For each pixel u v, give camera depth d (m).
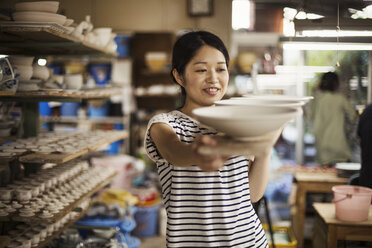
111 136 3.32
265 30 6.45
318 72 3.98
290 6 2.68
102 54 3.38
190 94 1.52
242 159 1.54
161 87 6.36
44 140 2.79
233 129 0.97
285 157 5.92
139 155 6.01
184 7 6.23
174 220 1.47
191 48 1.49
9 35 2.49
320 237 2.74
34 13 2.35
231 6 6.15
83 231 3.44
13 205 2.32
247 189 1.56
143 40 6.58
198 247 1.48
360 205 2.45
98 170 3.51
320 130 4.05
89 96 2.99
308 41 2.65
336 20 2.59
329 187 3.53
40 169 3.08
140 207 4.41
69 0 6.17
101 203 3.78
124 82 6.24
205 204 1.47
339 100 3.91
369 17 2.55
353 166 3.68
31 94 2.46
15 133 3.06
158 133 1.38
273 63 5.05
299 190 3.56
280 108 1.06
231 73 5.97
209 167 0.99
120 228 3.58
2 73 2.12
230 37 6.17
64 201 2.55
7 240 1.87
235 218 1.50
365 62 3.35
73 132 3.43
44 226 2.48
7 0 3.09
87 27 3.03
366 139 2.85
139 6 6.25
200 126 1.51
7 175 2.64
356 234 2.47
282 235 3.05
